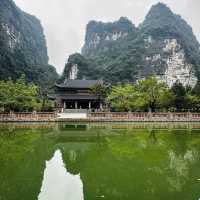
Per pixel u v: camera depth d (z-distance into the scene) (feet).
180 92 239.50
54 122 192.44
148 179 51.44
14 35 649.20
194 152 77.36
